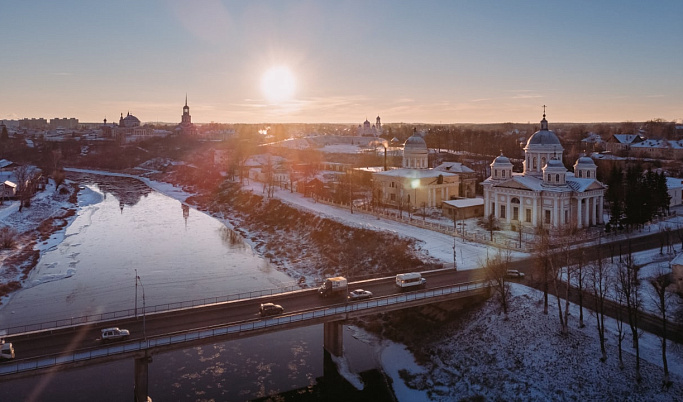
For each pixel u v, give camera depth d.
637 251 109.12
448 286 88.38
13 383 71.62
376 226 140.62
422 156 176.38
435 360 79.19
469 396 70.00
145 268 125.44
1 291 106.94
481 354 77.25
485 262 104.56
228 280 115.81
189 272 122.00
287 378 74.50
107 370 76.19
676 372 65.81
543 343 75.56
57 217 188.88
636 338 66.19
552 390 67.69
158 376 74.62
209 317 75.06
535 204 129.62
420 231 134.12
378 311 79.38
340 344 80.25
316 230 149.88
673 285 85.56
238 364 78.62
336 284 84.81
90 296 105.00
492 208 143.12
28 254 135.75
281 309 75.69
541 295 87.12
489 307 86.69
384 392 72.00
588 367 69.62
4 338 66.69
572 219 130.50
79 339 67.12
